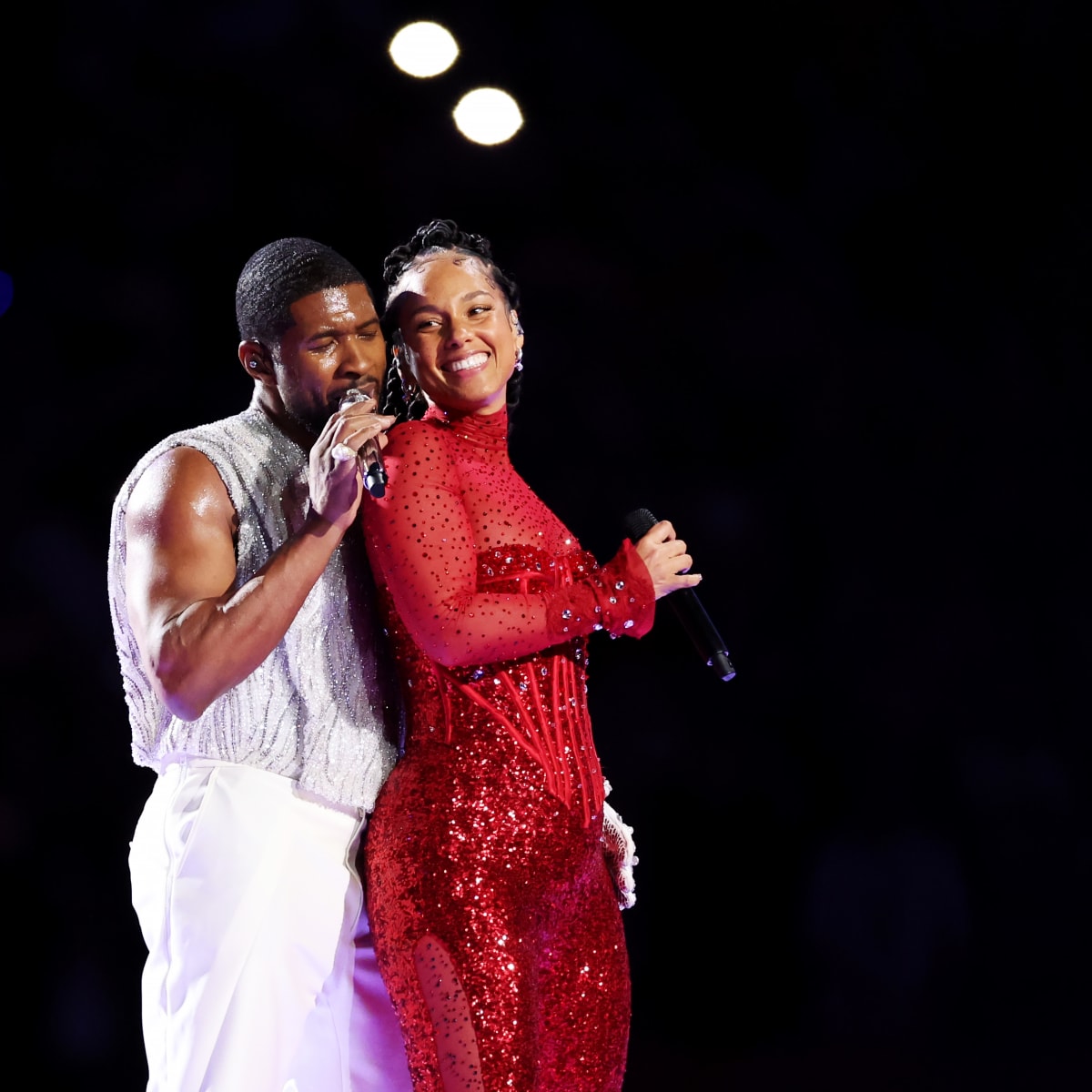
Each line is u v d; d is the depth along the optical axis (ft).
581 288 91.40
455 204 88.07
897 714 93.45
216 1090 26.78
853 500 94.12
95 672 79.97
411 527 27.17
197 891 27.40
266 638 25.93
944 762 92.94
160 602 26.68
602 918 28.43
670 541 28.76
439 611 26.73
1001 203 91.76
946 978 86.43
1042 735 93.35
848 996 86.53
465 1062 25.73
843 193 91.76
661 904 91.25
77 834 77.46
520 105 87.97
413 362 29.63
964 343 93.71
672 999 89.04
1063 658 93.35
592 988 28.07
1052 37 88.33
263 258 29.30
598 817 28.43
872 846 90.74
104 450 83.10
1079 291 92.79
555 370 91.71
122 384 83.41
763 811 92.58
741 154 90.89
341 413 26.58
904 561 94.12
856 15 87.86
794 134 90.63
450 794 26.99
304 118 83.92
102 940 75.77
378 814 27.91
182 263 84.07
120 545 28.84
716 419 93.35
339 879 28.40
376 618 29.14
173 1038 27.17
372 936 28.76
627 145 89.81
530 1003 26.40
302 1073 28.89
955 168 91.30
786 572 93.91
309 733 28.19
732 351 92.99
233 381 84.94
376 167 85.92
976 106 90.07
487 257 30.68
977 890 90.84
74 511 82.12
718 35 88.12
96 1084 72.79
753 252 92.53
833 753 93.30
